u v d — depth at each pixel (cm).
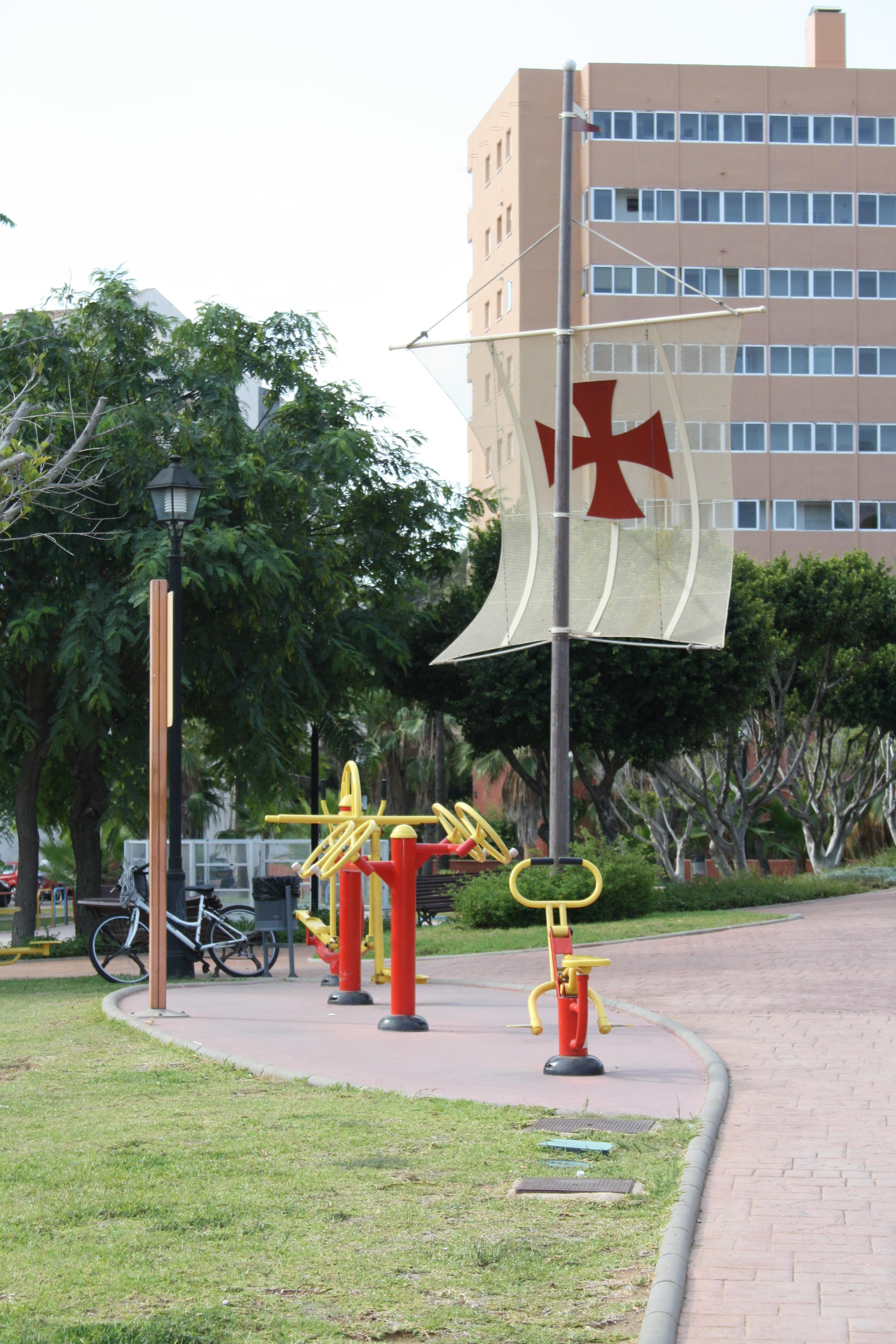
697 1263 436
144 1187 518
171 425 2142
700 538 1684
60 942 2195
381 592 2473
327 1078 756
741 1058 848
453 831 1017
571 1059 780
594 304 5309
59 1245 447
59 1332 363
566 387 1677
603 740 2652
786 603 3155
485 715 2667
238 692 2114
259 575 1934
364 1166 550
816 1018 1033
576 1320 385
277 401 2430
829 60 5612
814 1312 392
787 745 4041
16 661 2128
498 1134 611
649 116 5353
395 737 4384
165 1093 721
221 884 2248
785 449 5338
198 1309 388
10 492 1769
